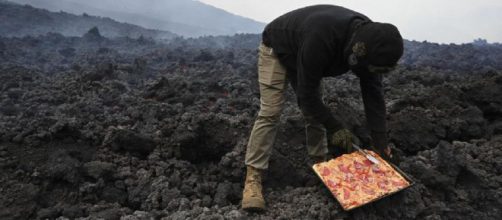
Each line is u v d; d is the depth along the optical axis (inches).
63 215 127.4
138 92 285.3
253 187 125.3
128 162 158.1
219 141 163.8
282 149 156.4
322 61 107.2
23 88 285.4
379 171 125.6
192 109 232.5
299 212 121.4
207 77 345.1
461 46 627.2
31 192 132.4
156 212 128.0
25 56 441.1
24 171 143.9
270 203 130.7
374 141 131.6
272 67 126.6
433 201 135.1
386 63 98.6
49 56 451.5
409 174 144.1
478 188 138.6
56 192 138.5
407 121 182.2
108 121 205.9
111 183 147.0
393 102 221.3
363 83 124.4
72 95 267.6
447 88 218.4
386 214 123.6
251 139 128.3
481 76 284.4
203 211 122.8
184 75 354.9
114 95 263.9
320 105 116.3
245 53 498.0
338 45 107.0
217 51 498.3
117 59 436.8
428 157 162.7
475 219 127.4
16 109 239.3
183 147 161.3
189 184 145.9
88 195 137.8
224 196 136.1
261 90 129.5
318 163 133.7
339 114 173.5
